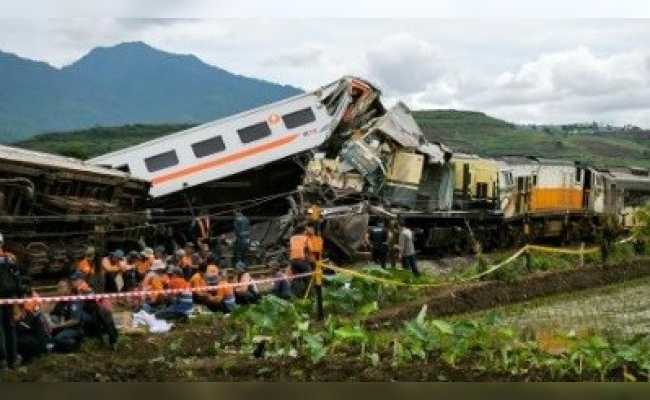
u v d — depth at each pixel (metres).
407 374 16.70
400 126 43.50
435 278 33.06
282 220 37.62
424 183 46.34
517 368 17.20
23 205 26.58
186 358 18.73
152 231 36.09
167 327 21.83
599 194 58.94
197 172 39.19
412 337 18.03
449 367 17.28
